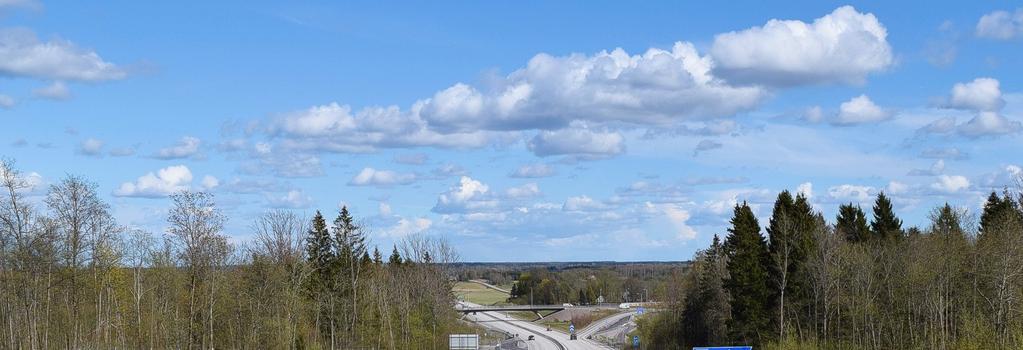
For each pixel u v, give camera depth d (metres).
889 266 102.44
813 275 105.31
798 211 112.62
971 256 93.94
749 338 111.50
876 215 126.00
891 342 103.06
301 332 115.31
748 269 112.62
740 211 114.88
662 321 171.38
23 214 76.50
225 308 100.94
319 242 129.00
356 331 128.75
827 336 108.69
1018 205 112.50
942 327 90.81
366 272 137.75
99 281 92.88
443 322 151.50
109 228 85.50
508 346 184.12
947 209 112.38
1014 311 85.12
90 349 94.12
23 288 79.56
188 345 91.50
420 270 149.12
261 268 102.06
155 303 102.44
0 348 82.62
